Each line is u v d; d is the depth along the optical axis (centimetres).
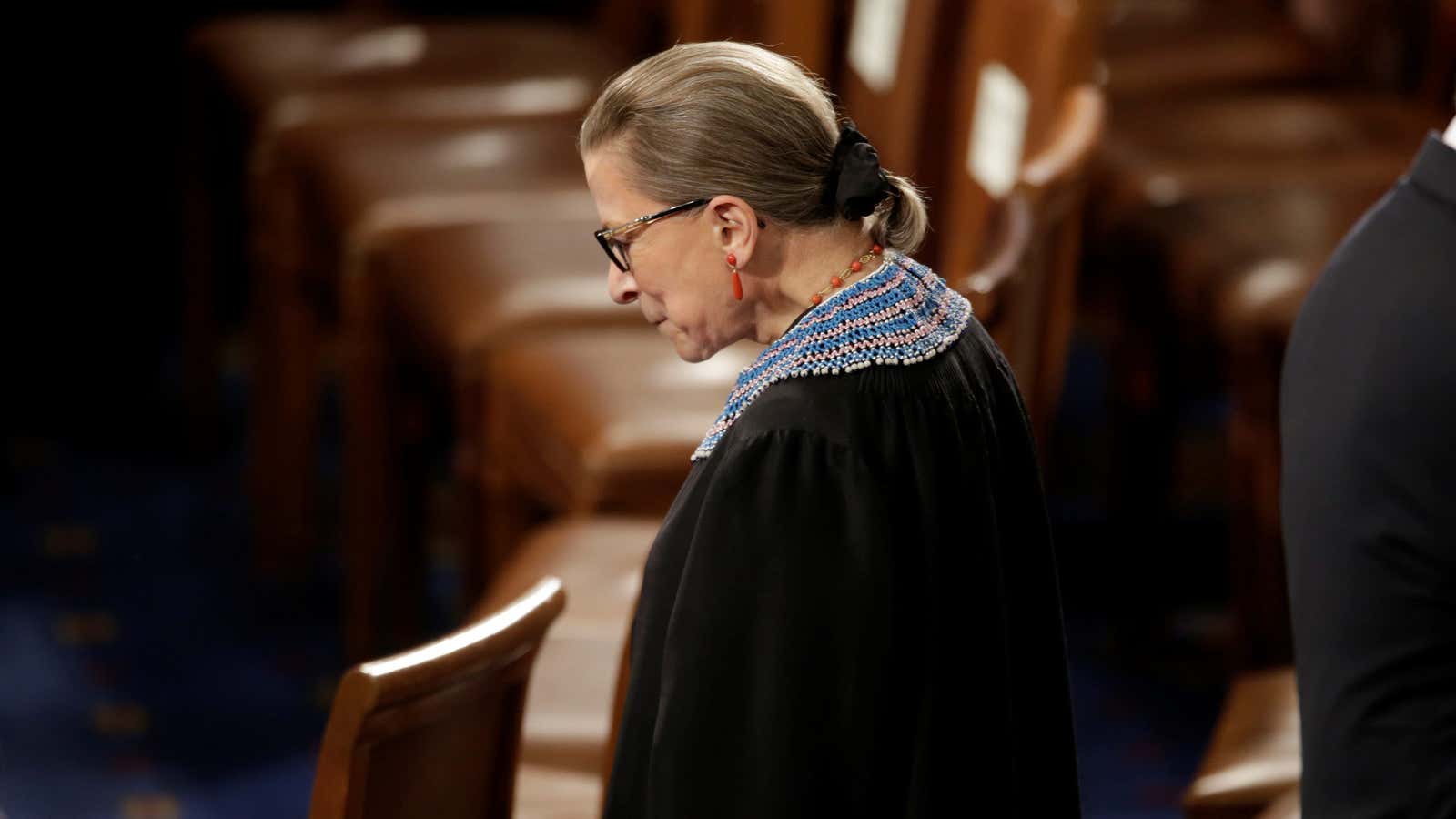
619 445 1133
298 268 1628
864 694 566
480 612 1037
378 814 656
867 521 564
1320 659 659
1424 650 637
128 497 1866
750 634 569
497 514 1279
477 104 1691
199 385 1922
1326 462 652
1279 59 1777
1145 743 1457
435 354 1341
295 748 1478
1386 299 645
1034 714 651
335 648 1625
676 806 577
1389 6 1691
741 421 584
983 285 794
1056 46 1090
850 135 598
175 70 2083
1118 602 1573
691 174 590
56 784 1409
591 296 1312
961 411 601
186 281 1894
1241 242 1387
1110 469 1566
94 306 2055
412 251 1420
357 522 1495
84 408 2033
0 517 1808
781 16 1388
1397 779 641
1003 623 608
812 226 601
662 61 608
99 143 2072
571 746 927
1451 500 628
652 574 601
